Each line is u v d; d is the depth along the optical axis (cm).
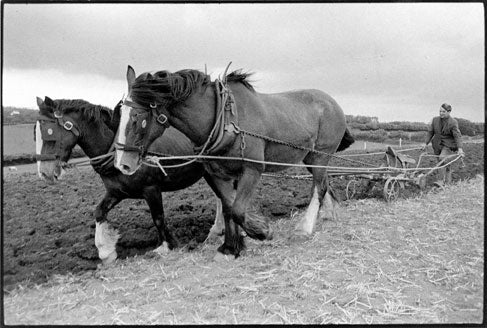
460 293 473
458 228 664
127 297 473
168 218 745
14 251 601
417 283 493
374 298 458
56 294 493
